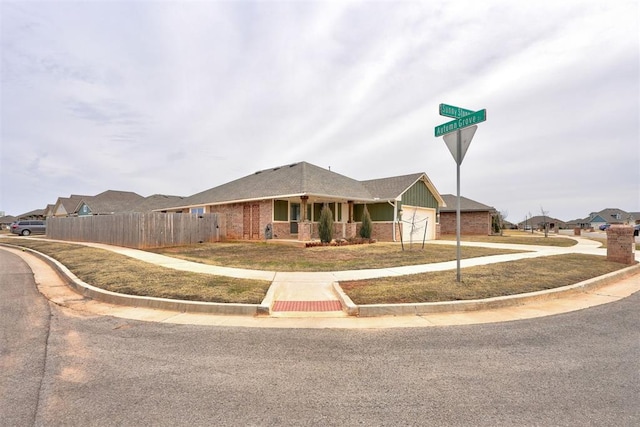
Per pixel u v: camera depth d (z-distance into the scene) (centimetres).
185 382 323
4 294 730
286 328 495
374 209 2255
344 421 257
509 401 286
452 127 763
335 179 2253
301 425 252
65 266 1027
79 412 270
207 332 476
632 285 815
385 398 293
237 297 624
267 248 1552
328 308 597
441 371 346
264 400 290
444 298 617
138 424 253
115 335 462
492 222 3744
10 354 394
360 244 1808
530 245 1856
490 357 384
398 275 845
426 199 2530
